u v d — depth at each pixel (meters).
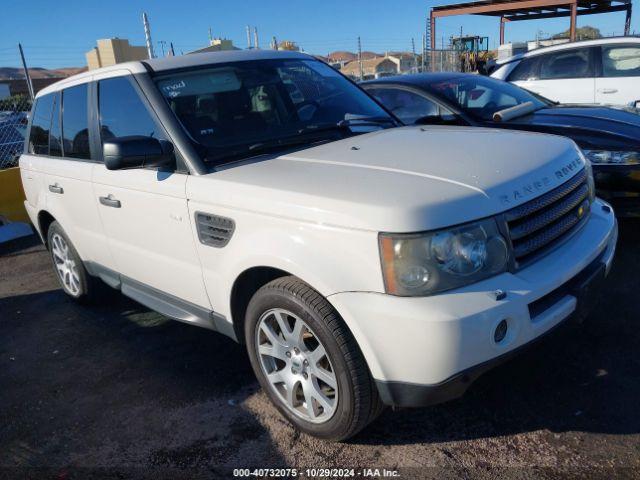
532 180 2.56
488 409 2.91
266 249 2.61
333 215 2.38
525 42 16.16
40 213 4.89
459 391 2.33
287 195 2.56
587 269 2.72
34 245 7.39
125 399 3.40
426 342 2.21
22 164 5.07
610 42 7.97
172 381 3.54
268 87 3.70
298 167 2.88
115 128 3.70
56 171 4.38
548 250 2.63
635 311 3.73
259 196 2.66
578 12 18.75
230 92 3.54
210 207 2.91
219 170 3.04
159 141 3.16
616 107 5.73
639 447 2.54
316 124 3.64
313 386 2.71
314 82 4.01
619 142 4.50
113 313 4.77
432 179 2.48
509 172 2.55
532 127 5.00
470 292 2.27
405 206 2.26
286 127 3.53
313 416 2.75
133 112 3.50
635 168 4.41
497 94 5.79
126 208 3.55
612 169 4.48
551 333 2.49
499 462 2.54
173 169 3.19
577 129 4.78
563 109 5.45
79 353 4.10
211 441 2.91
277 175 2.79
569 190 2.74
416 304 2.23
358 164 2.79
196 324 3.36
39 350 4.23
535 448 2.61
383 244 2.25
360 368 2.46
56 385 3.67
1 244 7.53
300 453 2.75
